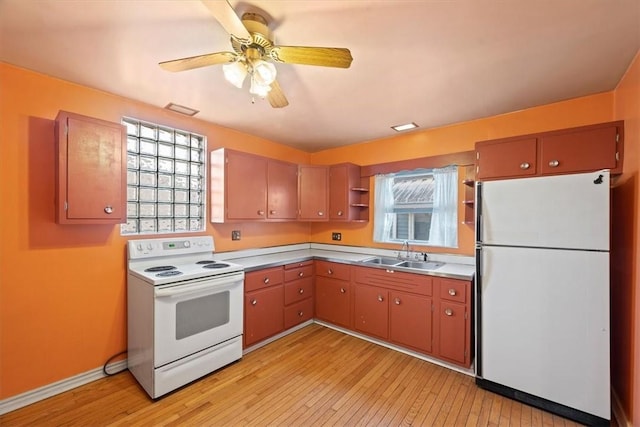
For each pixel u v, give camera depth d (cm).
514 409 189
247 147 334
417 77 197
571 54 168
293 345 285
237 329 249
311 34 151
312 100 236
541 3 128
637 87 168
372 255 351
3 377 181
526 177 214
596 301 172
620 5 128
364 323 296
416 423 178
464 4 129
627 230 179
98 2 128
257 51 138
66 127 189
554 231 184
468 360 230
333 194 363
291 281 313
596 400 171
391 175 343
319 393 207
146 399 197
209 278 227
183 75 198
